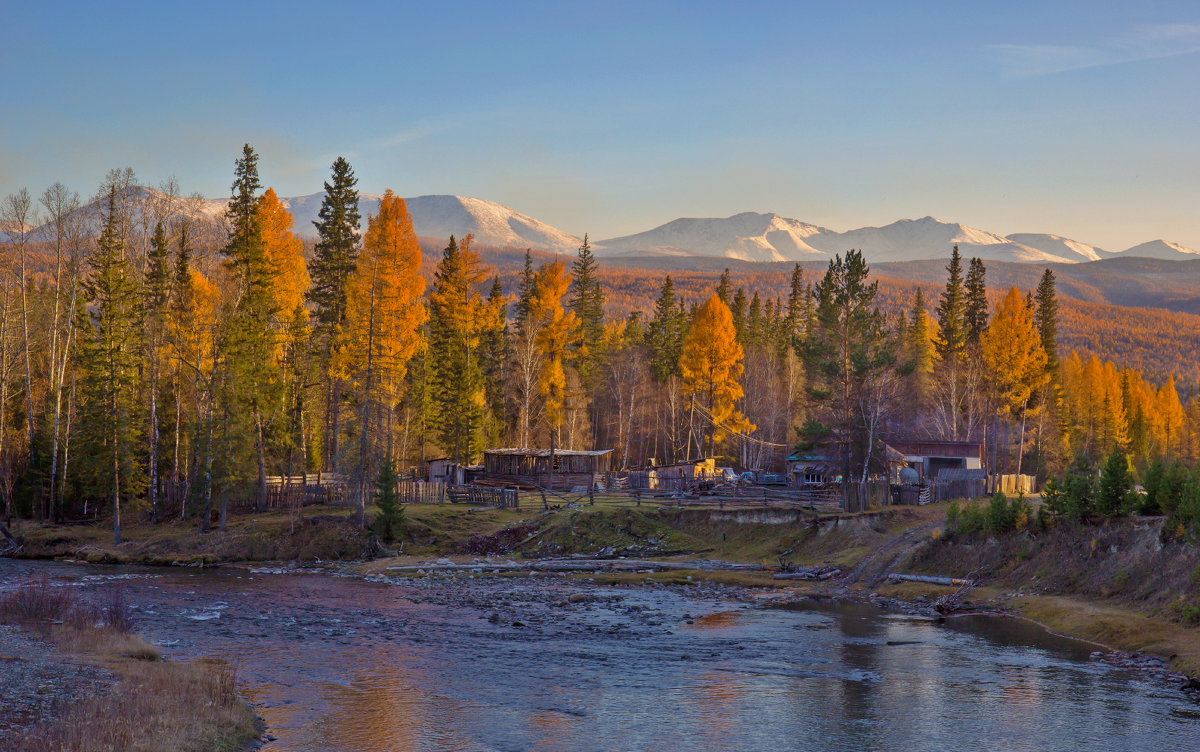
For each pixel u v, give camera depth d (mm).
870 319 62656
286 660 29562
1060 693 26625
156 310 64125
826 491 64938
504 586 46656
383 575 50031
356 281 59312
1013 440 98750
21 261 67000
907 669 29547
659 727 22938
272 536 56688
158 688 23266
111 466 59812
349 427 58688
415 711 23891
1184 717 24219
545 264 88250
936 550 48125
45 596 34281
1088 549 41656
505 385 97875
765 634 35219
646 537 57781
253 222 62344
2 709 20281
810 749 21453
